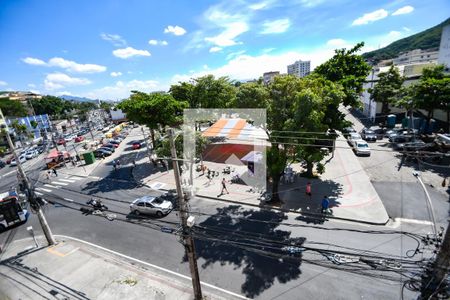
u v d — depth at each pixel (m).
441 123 32.56
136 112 27.89
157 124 30.09
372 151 28.70
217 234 15.50
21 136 54.00
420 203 17.02
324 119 18.39
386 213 16.08
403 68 49.72
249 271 12.23
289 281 11.38
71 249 15.62
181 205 9.47
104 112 110.06
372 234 14.15
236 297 10.84
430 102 26.39
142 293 11.66
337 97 16.14
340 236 14.15
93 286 12.37
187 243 9.87
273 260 12.77
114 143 46.16
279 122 16.53
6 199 19.38
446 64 37.19
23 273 13.77
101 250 15.24
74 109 115.75
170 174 27.95
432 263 6.13
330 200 18.42
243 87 16.73
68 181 29.16
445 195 17.69
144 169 30.84
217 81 35.09
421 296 6.16
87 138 60.31
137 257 14.27
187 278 12.38
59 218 20.03
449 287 5.82
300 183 21.86
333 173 23.44
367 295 10.27
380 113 41.56
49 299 11.82
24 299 11.97
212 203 19.89
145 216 18.92
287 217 16.86
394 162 24.81
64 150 47.78
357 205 17.36
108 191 24.88
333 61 30.81
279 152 17.42
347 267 11.61
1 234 18.69
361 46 29.22
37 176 32.00
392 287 10.48
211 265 12.90
